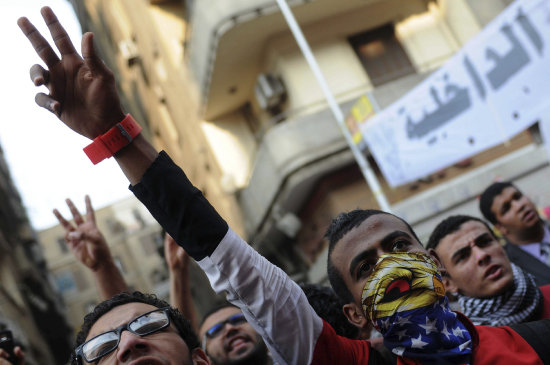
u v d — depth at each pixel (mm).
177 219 1558
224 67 11969
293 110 11211
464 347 1630
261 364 3084
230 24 10875
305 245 12492
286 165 10938
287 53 11555
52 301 24750
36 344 18984
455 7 11375
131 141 1558
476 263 2447
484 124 5863
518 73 5348
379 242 1719
